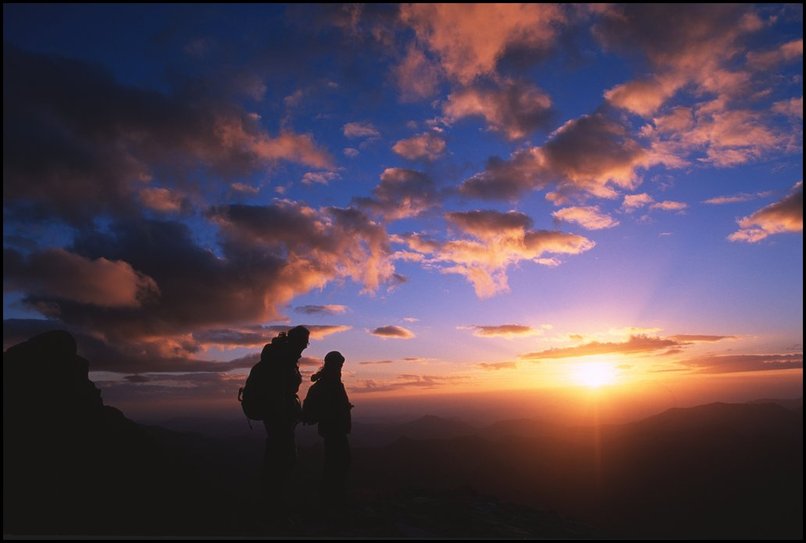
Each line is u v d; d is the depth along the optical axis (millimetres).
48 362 8898
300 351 7891
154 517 6965
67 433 8125
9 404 7871
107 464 8102
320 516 7715
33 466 7320
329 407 8211
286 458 7500
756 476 61938
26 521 6316
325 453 8242
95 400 9367
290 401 7719
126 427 9352
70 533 5977
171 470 8828
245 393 7559
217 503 8031
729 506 51125
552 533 7879
